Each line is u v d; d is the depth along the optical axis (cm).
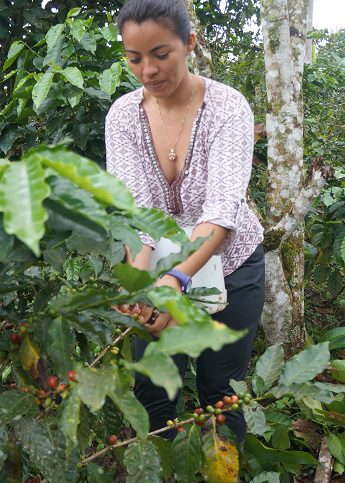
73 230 74
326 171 239
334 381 241
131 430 186
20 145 249
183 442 117
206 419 121
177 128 155
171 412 180
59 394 107
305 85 457
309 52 539
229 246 147
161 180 162
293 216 243
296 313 254
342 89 513
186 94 152
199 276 153
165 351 71
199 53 256
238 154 145
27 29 345
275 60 247
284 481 198
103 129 229
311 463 197
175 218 168
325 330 324
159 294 78
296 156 249
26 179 62
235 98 148
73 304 90
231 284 169
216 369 173
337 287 324
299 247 258
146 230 87
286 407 240
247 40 469
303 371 112
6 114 229
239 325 172
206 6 427
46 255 87
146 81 139
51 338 101
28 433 104
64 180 70
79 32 222
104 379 77
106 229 74
